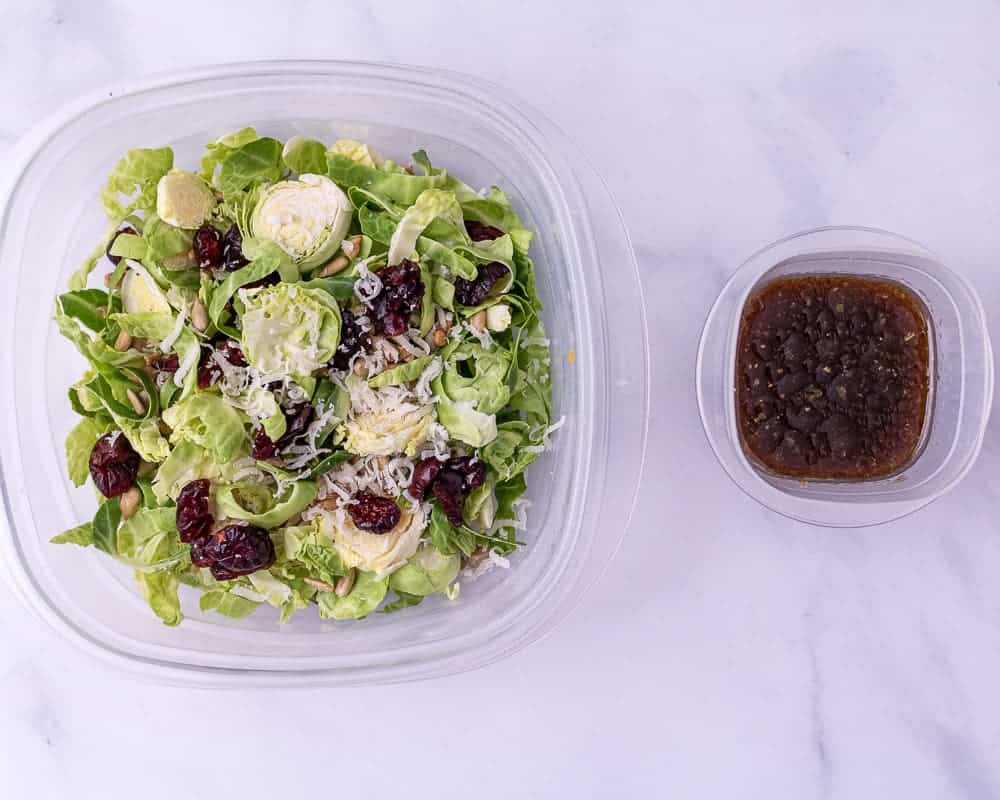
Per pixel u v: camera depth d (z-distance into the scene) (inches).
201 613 16.0
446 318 15.2
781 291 16.5
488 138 16.1
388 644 15.8
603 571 16.3
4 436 15.6
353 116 16.1
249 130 15.4
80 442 15.6
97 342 14.9
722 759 17.1
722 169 17.0
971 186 17.1
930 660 17.2
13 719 17.1
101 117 15.6
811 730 17.1
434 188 15.4
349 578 15.2
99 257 15.6
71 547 15.9
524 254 15.6
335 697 17.2
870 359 16.3
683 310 17.0
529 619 15.8
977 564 17.1
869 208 17.1
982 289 17.1
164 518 15.2
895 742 17.2
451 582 15.8
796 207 17.0
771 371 16.4
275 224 14.9
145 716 17.2
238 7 16.8
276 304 14.4
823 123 17.1
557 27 16.9
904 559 17.1
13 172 15.5
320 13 16.8
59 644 16.7
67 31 16.9
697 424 17.0
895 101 17.1
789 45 17.0
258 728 17.2
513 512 16.0
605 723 17.1
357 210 15.3
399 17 16.8
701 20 17.0
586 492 15.6
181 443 14.9
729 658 17.1
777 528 17.1
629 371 15.6
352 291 14.9
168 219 14.9
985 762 17.0
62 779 17.1
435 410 15.2
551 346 16.1
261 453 14.8
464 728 17.1
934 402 16.5
